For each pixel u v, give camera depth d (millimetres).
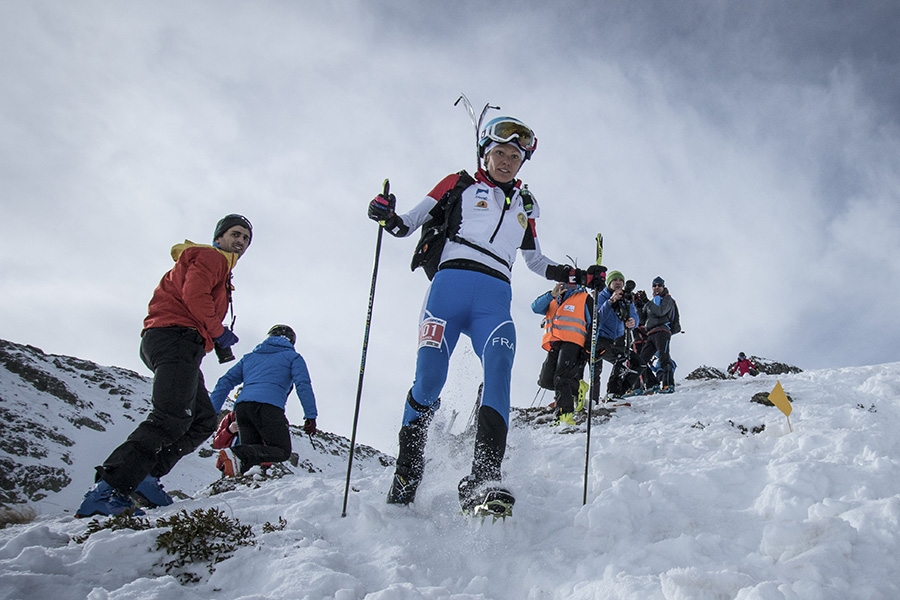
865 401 6090
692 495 3176
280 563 2500
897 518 2379
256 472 5199
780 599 1831
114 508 3611
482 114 3684
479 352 3219
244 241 4332
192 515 2830
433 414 3338
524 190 3602
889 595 1991
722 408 6441
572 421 6840
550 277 3752
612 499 2885
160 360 3777
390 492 3301
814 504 2684
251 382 5684
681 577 1997
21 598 2154
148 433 3672
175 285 3904
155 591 2191
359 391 3275
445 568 2592
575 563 2484
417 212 3422
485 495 2707
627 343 8859
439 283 3336
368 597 2156
